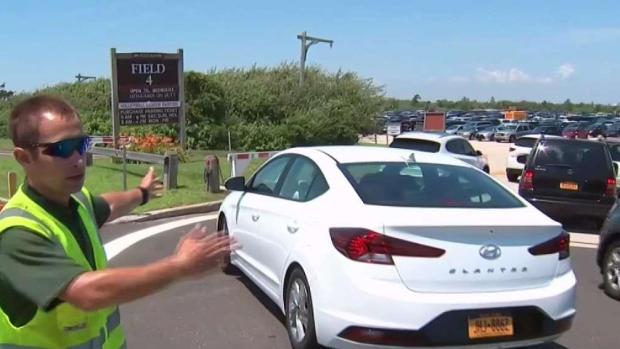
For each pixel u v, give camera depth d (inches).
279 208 207.6
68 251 75.0
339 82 1359.5
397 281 155.0
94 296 68.4
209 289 253.0
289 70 1380.4
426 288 155.9
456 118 3302.2
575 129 2068.2
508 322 159.2
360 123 1309.1
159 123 749.3
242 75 1355.8
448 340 153.9
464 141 625.3
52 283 69.2
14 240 70.8
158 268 69.9
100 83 1349.7
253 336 201.8
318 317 166.7
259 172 249.0
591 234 418.9
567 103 6845.5
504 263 161.3
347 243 160.4
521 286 163.2
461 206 175.0
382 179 185.0
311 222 180.1
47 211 75.8
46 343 74.6
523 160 682.8
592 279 292.5
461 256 157.9
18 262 70.6
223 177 639.1
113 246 335.0
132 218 415.8
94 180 588.1
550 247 168.2
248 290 252.4
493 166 1035.3
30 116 74.9
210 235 75.1
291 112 1256.8
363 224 159.5
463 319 155.2
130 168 681.6
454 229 156.9
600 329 216.4
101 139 857.5
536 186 427.2
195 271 72.2
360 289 155.5
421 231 156.3
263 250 216.4
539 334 163.2
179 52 751.7
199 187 549.6
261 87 1267.2
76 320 76.2
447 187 186.1
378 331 153.4
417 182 185.9
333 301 161.8
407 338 152.6
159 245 338.6
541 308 162.1
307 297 174.6
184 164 734.5
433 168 198.5
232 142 1136.2
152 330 206.7
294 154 224.7
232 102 1216.2
